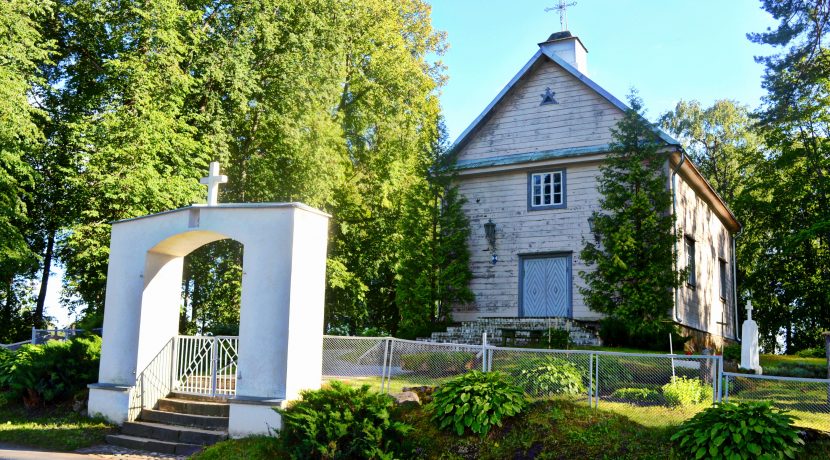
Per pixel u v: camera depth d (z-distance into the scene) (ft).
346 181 106.32
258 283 39.34
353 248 104.78
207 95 80.02
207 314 88.84
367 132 109.09
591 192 74.23
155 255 44.70
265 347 38.42
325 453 30.48
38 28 79.41
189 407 41.65
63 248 79.71
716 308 93.40
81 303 88.28
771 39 86.38
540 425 33.12
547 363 39.55
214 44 79.61
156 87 74.08
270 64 85.71
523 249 76.64
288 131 84.43
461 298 77.05
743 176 136.87
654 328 62.69
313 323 40.14
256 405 37.37
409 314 76.84
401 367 45.62
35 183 78.23
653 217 64.34
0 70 67.26
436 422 34.65
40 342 72.74
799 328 120.26
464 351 43.91
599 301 65.98
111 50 79.25
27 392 47.37
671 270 64.08
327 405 32.60
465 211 80.48
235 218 40.83
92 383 44.98
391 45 110.83
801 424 33.09
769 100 96.27
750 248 116.47
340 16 93.40
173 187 72.84
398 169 105.29
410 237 78.64
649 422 33.42
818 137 103.96
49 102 83.66
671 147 70.03
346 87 110.32
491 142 81.35
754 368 48.49
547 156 76.02
